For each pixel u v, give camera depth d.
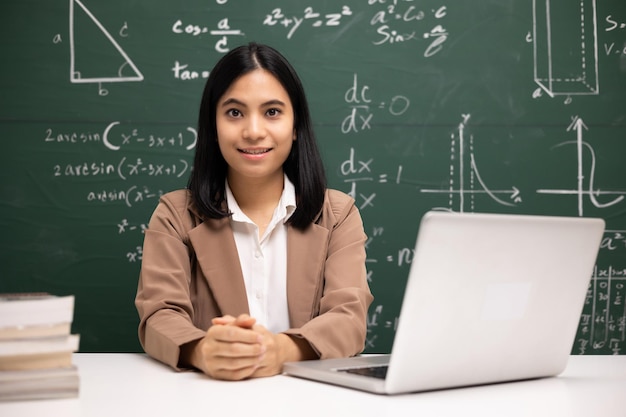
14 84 2.29
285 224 1.67
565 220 1.02
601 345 2.35
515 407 0.90
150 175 2.31
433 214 0.89
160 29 2.32
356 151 2.33
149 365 1.27
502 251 0.96
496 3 2.36
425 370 0.95
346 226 1.65
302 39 2.33
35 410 0.88
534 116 2.36
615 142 2.37
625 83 2.38
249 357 1.09
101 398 0.95
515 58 2.36
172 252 1.55
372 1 2.34
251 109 1.57
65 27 2.30
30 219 2.28
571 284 1.08
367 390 0.99
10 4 2.29
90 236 2.29
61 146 2.29
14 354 0.92
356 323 1.37
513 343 1.04
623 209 2.36
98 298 2.29
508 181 2.35
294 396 0.96
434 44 2.35
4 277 2.27
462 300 0.95
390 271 2.33
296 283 1.59
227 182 1.69
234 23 2.33
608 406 0.91
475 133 2.35
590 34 2.38
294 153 1.68
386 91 2.34
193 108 2.32
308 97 2.33
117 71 2.31
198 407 0.89
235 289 1.57
